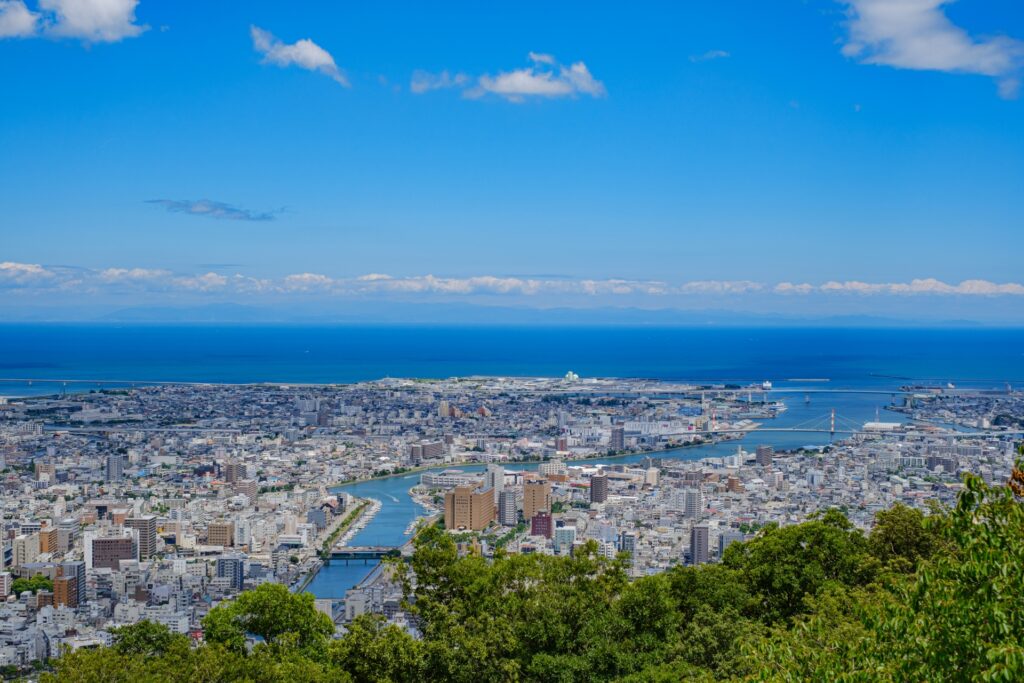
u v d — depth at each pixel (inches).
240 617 2261.3
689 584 2229.3
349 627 1920.5
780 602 2295.8
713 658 1873.8
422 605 1920.5
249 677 1750.7
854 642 1181.7
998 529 986.1
